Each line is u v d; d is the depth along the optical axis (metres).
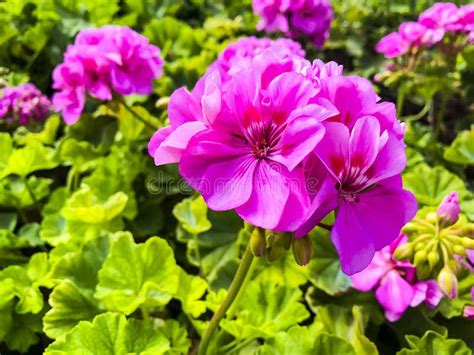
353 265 0.14
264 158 0.15
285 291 0.26
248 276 0.22
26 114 0.36
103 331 0.21
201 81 0.16
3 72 0.43
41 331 0.26
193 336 0.28
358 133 0.14
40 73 0.48
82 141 0.36
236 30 0.53
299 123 0.13
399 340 0.26
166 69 0.43
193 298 0.24
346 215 0.14
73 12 0.49
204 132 0.14
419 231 0.20
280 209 0.14
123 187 0.33
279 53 0.16
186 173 0.15
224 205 0.14
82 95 0.30
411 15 0.60
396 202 0.15
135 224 0.33
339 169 0.14
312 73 0.15
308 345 0.21
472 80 0.47
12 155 0.30
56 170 0.39
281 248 0.16
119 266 0.23
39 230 0.32
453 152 0.36
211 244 0.29
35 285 0.26
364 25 0.58
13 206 0.33
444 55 0.39
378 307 0.26
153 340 0.21
